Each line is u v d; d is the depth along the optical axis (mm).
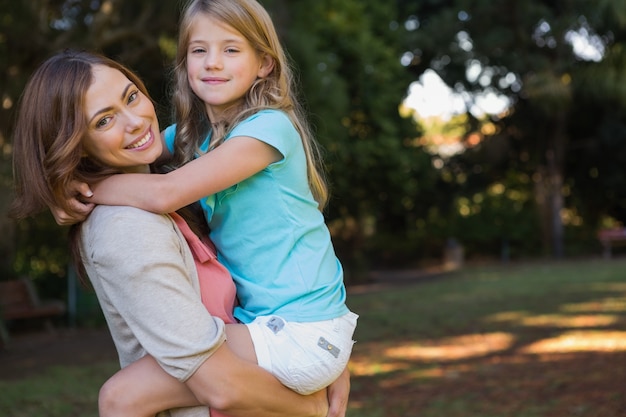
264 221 2168
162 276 1947
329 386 2307
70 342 12094
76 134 1986
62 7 12984
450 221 28141
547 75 24875
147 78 13469
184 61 2354
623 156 26719
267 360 2057
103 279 1998
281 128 2176
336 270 2307
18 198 2080
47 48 11672
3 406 6934
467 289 17531
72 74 2010
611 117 26422
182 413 2051
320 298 2184
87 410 6773
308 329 2131
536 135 27625
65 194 2018
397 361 9039
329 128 15742
